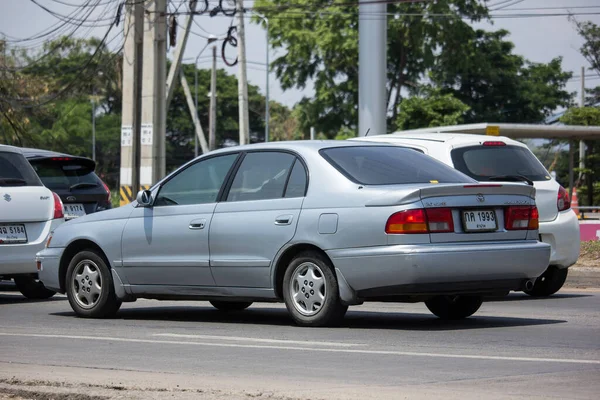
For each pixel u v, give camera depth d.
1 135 112.88
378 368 18.12
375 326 25.03
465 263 23.02
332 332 23.67
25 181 34.88
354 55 150.38
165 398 15.21
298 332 23.84
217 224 25.89
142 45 70.38
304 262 24.44
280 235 24.61
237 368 18.39
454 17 149.25
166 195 27.45
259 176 25.75
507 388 15.80
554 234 33.38
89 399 15.41
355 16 150.25
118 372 18.05
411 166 24.95
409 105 133.00
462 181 24.75
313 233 24.03
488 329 24.25
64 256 29.48
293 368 18.30
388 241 22.86
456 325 25.28
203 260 26.14
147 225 27.44
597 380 16.56
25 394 15.95
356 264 23.28
